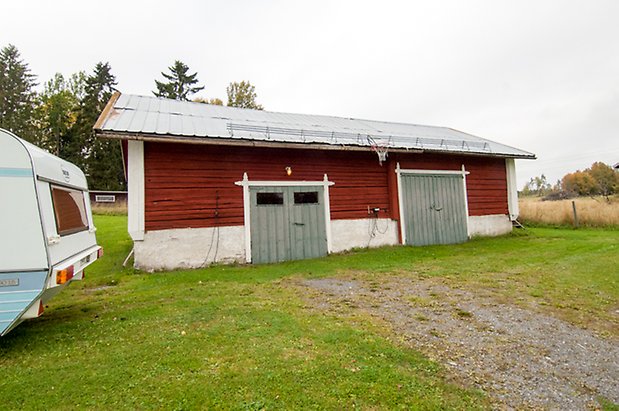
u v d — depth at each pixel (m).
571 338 3.34
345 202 9.44
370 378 2.42
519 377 2.56
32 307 2.99
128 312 4.14
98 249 5.14
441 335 3.37
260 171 8.38
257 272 6.86
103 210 20.41
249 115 10.94
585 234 11.95
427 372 2.57
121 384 2.32
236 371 2.50
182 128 7.47
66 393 2.21
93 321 3.79
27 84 40.28
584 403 2.23
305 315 3.95
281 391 2.23
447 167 11.22
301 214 8.77
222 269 7.24
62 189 3.96
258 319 3.77
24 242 3.00
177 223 7.45
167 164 7.45
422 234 10.49
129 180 7.09
